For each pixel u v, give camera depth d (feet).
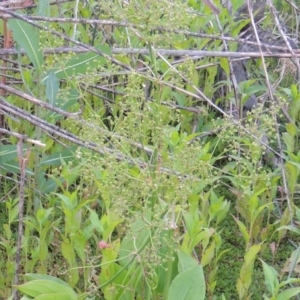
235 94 11.17
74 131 10.35
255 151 7.18
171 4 6.20
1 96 9.45
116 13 6.43
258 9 13.24
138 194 6.41
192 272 6.16
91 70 9.04
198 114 11.98
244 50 13.16
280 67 13.69
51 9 11.71
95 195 9.27
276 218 10.52
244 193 9.04
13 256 8.77
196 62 12.84
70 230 7.95
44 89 9.52
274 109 7.75
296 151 12.17
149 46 6.40
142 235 6.88
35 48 8.89
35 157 9.25
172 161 6.45
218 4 12.19
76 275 7.83
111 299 6.89
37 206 9.27
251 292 8.79
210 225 10.36
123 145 6.50
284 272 8.82
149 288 6.67
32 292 6.00
